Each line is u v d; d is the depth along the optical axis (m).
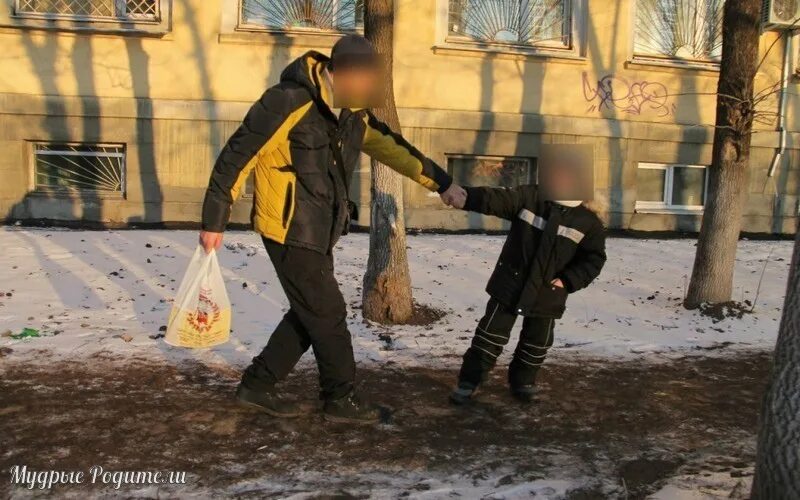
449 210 11.56
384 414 4.46
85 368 5.07
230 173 3.83
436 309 7.13
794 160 12.39
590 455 4.05
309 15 11.30
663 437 4.36
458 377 5.09
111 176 11.11
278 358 4.29
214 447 3.91
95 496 3.34
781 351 2.89
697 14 12.27
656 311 7.47
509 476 3.73
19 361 5.14
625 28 11.93
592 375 5.52
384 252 6.56
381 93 4.02
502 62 11.66
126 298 6.91
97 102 10.76
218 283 4.02
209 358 5.39
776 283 8.72
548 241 4.43
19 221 10.66
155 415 4.30
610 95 11.98
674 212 12.34
